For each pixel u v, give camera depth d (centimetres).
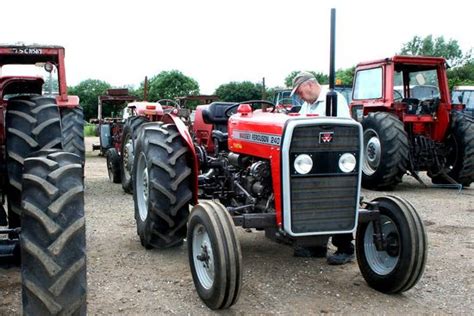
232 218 344
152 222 434
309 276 403
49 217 230
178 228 436
